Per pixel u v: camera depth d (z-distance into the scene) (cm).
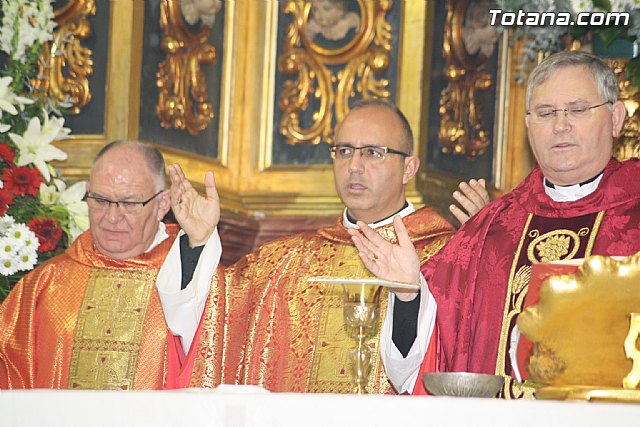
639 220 863
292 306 1030
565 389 632
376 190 1021
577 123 849
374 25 1452
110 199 1048
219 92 1475
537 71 862
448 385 680
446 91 1452
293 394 561
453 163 1458
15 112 1112
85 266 1071
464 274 895
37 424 566
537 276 703
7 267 1062
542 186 905
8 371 1041
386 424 544
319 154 1462
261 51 1480
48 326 1052
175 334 966
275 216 1455
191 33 1446
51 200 1112
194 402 555
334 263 1039
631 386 640
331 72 1470
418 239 1020
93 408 562
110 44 1360
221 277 972
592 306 643
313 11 1475
